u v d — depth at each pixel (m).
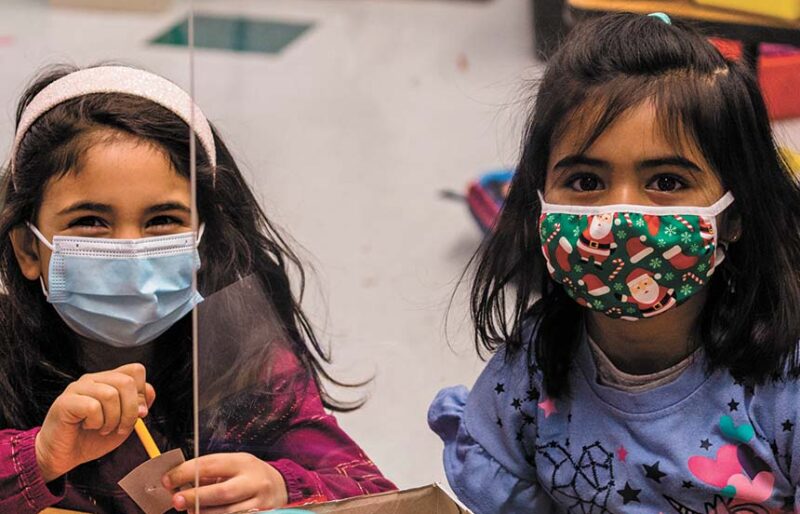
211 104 2.92
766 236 1.16
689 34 1.19
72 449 1.30
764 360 1.15
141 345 1.40
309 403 1.35
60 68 1.75
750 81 1.16
